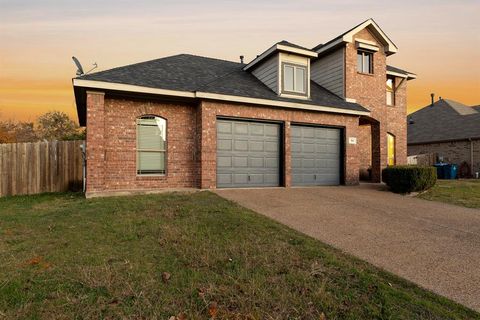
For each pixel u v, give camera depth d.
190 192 9.40
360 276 3.70
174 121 10.32
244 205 7.60
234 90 10.92
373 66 14.50
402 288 3.50
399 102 16.91
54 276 3.49
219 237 4.98
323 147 12.49
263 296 3.12
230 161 10.76
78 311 2.80
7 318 2.68
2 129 26.22
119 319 2.72
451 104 27.05
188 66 12.95
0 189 10.46
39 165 10.95
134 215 6.31
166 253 4.29
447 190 11.19
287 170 11.41
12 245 4.62
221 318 2.77
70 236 5.02
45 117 32.03
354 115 12.84
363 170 16.33
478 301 3.23
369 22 14.02
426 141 23.88
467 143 21.56
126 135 9.62
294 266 3.94
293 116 11.64
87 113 8.84
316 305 3.03
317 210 7.36
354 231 5.73
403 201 9.05
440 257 4.49
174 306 2.94
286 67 12.05
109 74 9.61
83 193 10.06
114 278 3.45
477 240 5.34
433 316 2.90
